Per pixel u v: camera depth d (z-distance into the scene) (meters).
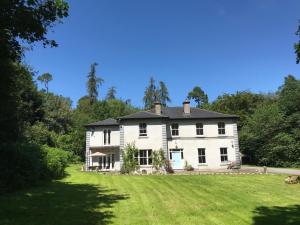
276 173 29.19
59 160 25.61
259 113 48.41
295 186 20.91
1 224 10.44
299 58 16.47
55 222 10.94
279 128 45.22
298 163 41.66
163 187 20.55
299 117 45.06
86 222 11.03
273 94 66.25
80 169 38.84
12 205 13.48
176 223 11.23
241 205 14.61
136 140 36.88
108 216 12.05
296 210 13.56
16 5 12.88
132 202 15.07
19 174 18.22
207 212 13.06
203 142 38.41
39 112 48.41
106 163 41.31
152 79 83.50
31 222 10.84
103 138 42.03
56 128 56.22
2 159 17.88
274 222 11.49
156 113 39.31
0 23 13.01
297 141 43.25
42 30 13.76
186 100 40.28
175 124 38.84
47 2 13.62
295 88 50.34
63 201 14.86
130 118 36.94
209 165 37.81
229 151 38.25
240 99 57.75
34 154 20.86
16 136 29.09
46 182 21.95
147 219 11.72
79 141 55.19
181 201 15.53
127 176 27.59
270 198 16.53
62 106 59.75
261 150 45.91
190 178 25.88
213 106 59.28
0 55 15.08
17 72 25.50
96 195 16.94
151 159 36.56
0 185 16.44
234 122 39.03
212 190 19.28
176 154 38.06
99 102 74.19
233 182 23.20
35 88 46.41
